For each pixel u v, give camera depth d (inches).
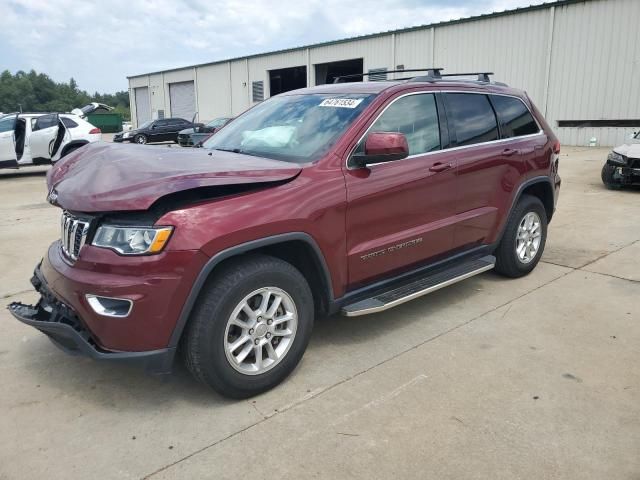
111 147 138.6
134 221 106.4
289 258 133.7
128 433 109.3
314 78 1208.2
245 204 113.9
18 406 119.5
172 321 106.8
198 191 111.0
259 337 119.5
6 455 102.7
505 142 181.8
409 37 978.1
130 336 105.9
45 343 151.5
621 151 390.6
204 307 110.6
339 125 140.0
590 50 744.3
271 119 158.7
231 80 1438.2
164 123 1104.2
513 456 99.6
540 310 169.6
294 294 123.3
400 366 134.7
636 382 125.3
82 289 106.4
